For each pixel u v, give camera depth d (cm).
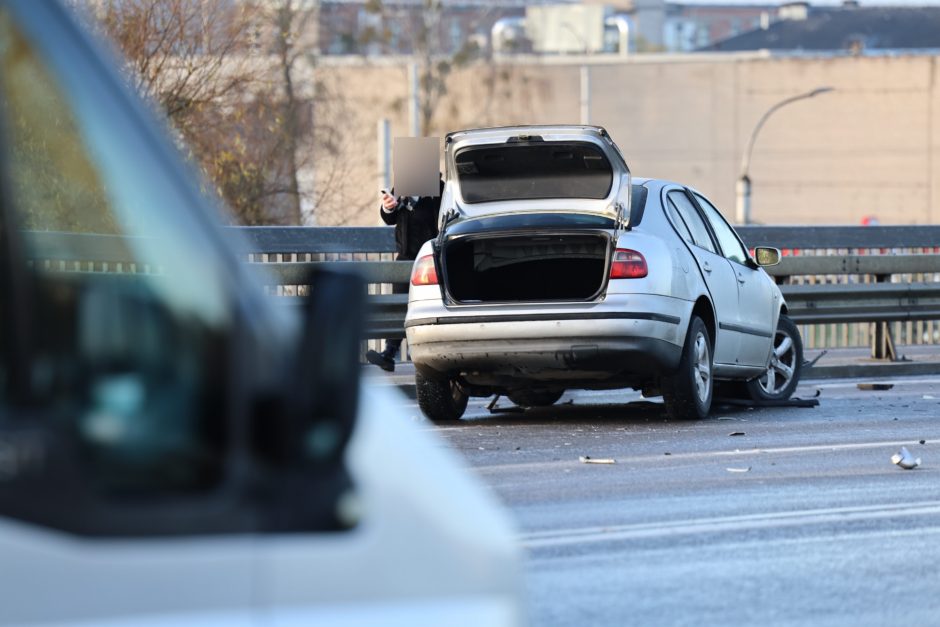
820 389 3856
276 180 6588
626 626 1353
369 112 18675
